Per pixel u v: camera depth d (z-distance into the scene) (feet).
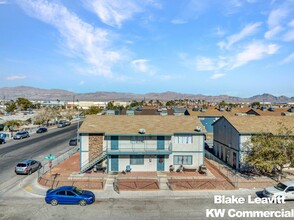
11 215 69.87
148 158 114.11
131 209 74.13
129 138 114.11
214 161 134.00
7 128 251.80
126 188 91.61
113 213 71.41
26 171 106.22
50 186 92.79
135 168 113.60
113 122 121.29
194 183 97.35
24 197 83.10
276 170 110.63
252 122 124.67
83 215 70.08
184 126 119.85
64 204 77.10
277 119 129.29
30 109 578.25
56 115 335.47
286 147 98.17
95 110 380.17
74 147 164.76
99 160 109.70
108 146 113.50
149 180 100.89
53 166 119.75
